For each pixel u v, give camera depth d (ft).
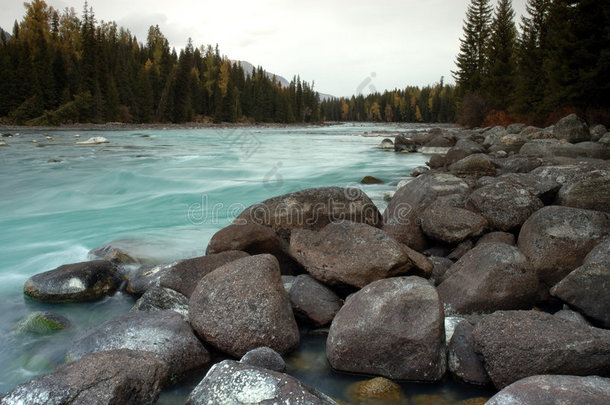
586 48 71.77
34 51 193.67
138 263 19.56
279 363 10.89
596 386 8.34
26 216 30.48
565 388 8.22
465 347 11.17
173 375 11.18
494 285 13.46
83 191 40.11
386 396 10.37
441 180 25.18
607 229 15.70
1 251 22.61
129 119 210.18
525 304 13.70
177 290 14.51
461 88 179.73
